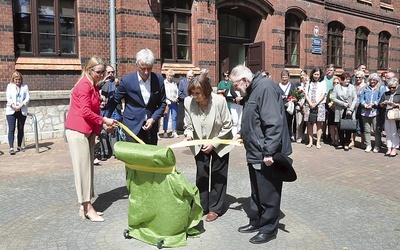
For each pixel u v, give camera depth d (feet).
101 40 35.99
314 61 56.85
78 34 34.91
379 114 29.73
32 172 23.36
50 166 24.88
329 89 33.78
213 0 43.19
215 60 44.01
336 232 14.88
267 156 12.89
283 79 33.63
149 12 37.88
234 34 50.06
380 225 15.61
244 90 13.60
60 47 34.24
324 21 57.93
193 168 24.62
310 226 15.47
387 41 73.51
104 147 26.16
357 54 66.64
